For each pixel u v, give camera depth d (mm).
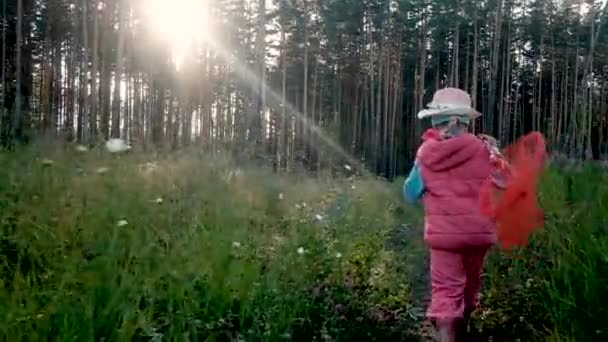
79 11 46656
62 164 7922
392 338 4809
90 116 33656
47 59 47812
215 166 10609
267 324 4383
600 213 5371
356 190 12352
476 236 4512
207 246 5652
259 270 5305
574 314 4180
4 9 41281
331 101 66125
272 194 9930
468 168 4574
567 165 10219
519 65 70750
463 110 4746
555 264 4875
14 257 5043
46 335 3721
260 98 30344
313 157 21812
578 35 60906
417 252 7926
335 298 5145
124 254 5172
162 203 6996
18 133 11633
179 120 48156
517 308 4957
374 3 63500
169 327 4254
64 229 5551
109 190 6977
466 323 4754
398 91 65125
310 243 6168
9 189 6539
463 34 67125
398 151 62781
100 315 3990
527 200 5477
